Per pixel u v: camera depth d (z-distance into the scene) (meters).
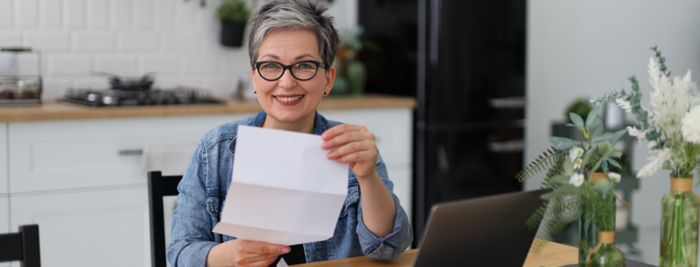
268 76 1.13
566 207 0.91
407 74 3.09
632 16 4.06
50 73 2.79
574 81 3.98
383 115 2.94
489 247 0.90
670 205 0.98
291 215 0.91
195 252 1.12
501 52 3.11
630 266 1.10
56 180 2.32
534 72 3.85
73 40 2.83
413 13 3.03
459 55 3.01
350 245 1.26
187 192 1.24
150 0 2.97
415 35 3.03
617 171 2.67
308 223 0.92
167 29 3.03
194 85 3.12
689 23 4.16
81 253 2.38
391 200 1.12
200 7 3.09
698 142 0.92
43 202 2.30
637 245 3.53
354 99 2.98
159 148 2.44
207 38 3.13
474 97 3.07
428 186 3.03
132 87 2.69
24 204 2.27
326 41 1.16
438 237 0.83
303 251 1.26
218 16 3.08
